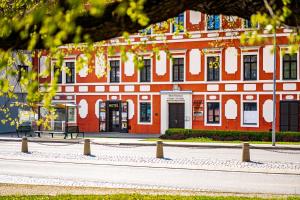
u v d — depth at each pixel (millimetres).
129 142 32469
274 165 20484
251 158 23234
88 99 44875
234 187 14781
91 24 5520
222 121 39469
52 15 4438
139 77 42781
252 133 34344
